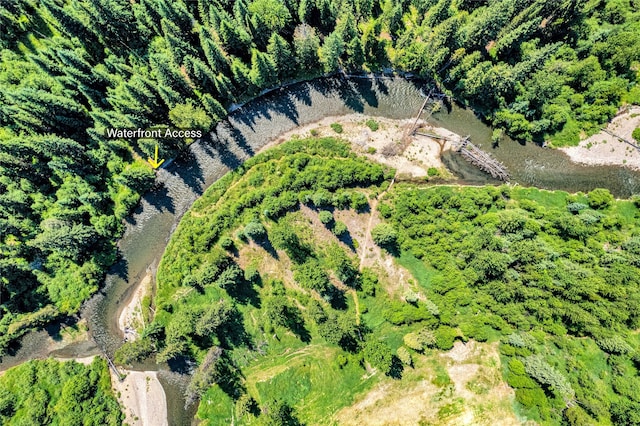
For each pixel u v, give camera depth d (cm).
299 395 6128
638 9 6669
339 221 6631
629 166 6681
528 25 6166
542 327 5897
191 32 6681
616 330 5641
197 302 6488
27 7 7225
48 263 6594
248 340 6362
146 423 6312
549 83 6297
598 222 6338
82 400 6200
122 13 6638
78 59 6278
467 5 7019
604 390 5488
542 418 5525
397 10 6412
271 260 6550
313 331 6356
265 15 6378
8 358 6469
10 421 6019
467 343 6031
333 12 6631
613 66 6556
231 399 6206
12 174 6500
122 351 6112
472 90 6506
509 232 6303
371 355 5847
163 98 6219
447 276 6250
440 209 6606
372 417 5931
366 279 6456
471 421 5697
